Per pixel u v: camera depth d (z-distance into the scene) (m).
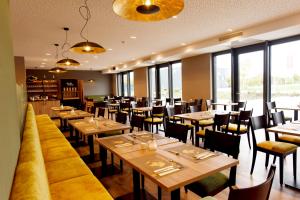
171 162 1.78
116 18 4.50
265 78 6.30
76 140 4.92
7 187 1.09
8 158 1.20
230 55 7.39
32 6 3.81
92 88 16.31
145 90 11.92
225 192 2.55
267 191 1.25
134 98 10.72
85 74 16.03
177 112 5.48
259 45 6.45
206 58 8.08
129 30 5.48
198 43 7.21
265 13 4.60
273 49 6.16
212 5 4.03
